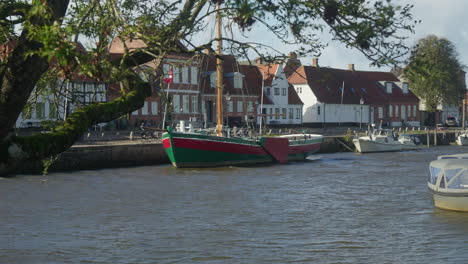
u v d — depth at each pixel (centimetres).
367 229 2056
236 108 7706
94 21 502
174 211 2417
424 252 1720
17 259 1628
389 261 1620
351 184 3384
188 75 6906
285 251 1733
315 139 5441
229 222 2181
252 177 3731
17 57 428
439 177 2455
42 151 434
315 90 9219
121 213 2355
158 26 548
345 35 501
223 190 3077
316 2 493
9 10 471
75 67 450
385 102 10300
